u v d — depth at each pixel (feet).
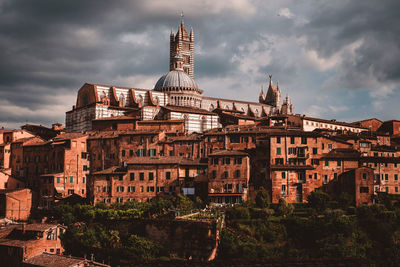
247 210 307.17
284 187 363.76
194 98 634.02
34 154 453.58
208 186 364.99
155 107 551.18
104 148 434.71
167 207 326.44
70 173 421.18
